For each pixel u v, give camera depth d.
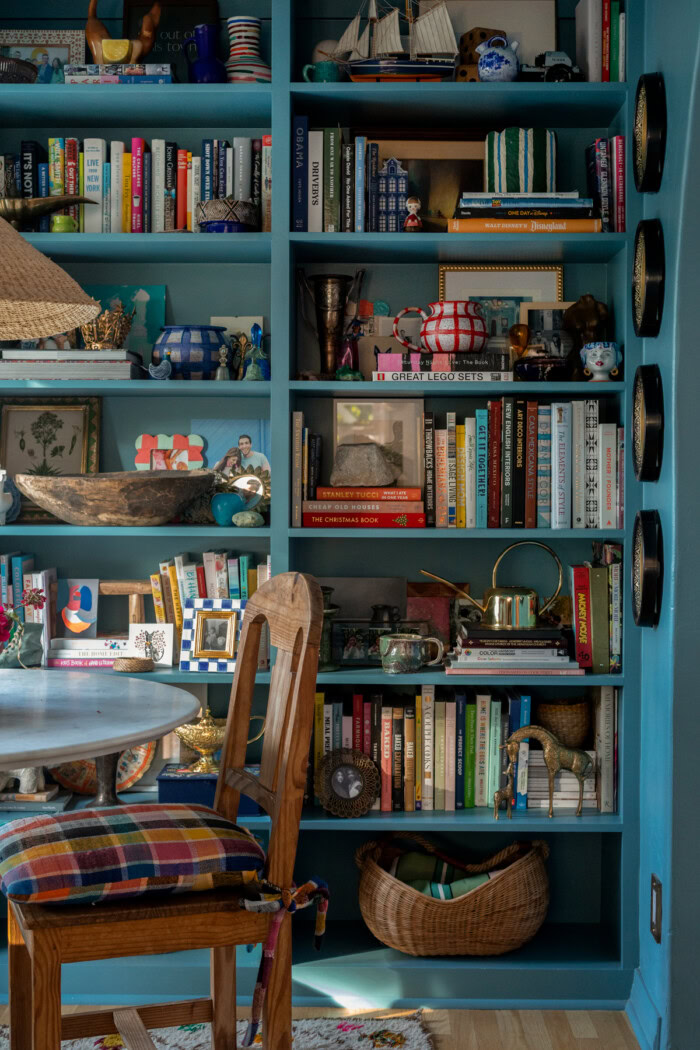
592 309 2.63
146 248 2.61
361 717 2.61
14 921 1.83
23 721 1.66
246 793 1.81
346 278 2.66
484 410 2.57
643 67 2.47
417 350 2.67
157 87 2.50
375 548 2.82
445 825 2.51
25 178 2.64
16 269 1.66
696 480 2.19
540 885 2.55
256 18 2.61
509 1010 2.47
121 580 2.81
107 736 1.54
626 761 2.52
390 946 2.54
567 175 2.76
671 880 2.21
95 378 2.56
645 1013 2.32
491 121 2.70
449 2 2.70
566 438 2.55
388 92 2.50
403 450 2.73
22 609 2.67
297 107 2.60
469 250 2.62
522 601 2.58
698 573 2.20
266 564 2.75
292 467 2.56
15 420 2.80
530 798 2.63
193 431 2.82
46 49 2.76
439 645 2.61
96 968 2.48
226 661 2.60
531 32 2.69
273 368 2.53
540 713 2.67
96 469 2.78
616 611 2.56
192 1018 1.99
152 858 1.61
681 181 2.13
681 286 2.17
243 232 2.54
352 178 2.55
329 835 2.81
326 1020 2.40
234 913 1.65
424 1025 2.38
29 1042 1.84
